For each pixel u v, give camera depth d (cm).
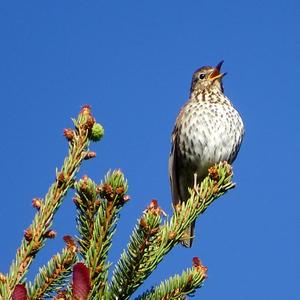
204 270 622
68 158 654
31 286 590
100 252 596
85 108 676
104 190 601
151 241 600
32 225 621
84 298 472
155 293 608
